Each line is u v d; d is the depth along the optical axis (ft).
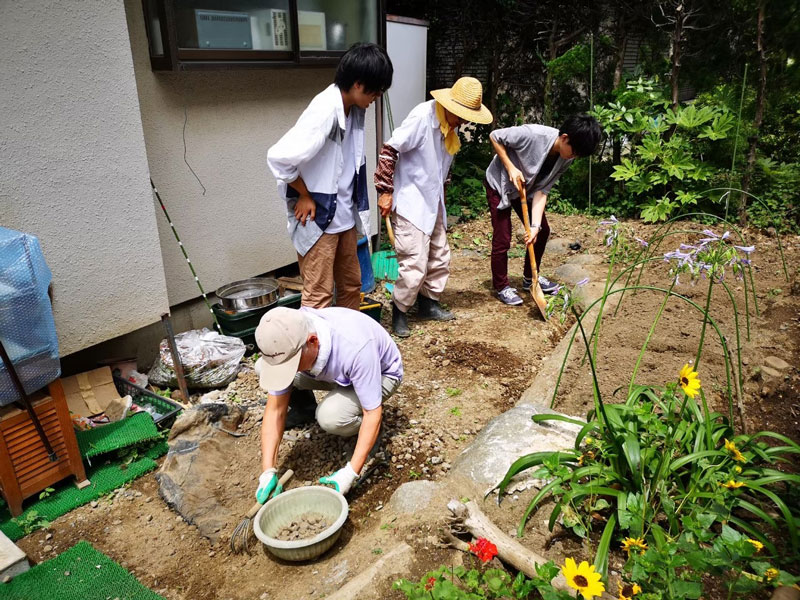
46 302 8.91
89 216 10.18
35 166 9.32
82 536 9.09
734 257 8.00
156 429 10.98
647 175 22.98
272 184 15.79
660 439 8.39
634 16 25.93
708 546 7.23
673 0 23.76
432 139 13.52
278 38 14.70
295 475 10.01
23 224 9.36
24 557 8.24
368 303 14.52
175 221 13.60
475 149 29.14
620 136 23.67
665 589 6.39
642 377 11.84
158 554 8.74
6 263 8.29
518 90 30.27
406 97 22.82
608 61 27.58
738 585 6.37
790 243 19.76
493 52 29.78
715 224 21.89
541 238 16.31
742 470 7.97
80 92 9.66
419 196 13.88
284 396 8.98
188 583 8.21
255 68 13.87
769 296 15.57
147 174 10.92
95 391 11.61
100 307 10.66
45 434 9.37
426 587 6.72
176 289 13.96
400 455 10.38
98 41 9.73
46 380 9.21
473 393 12.35
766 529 7.75
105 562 8.43
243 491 9.79
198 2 12.60
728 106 22.65
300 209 10.80
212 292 14.96
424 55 23.40
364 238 16.16
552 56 28.19
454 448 10.58
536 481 8.62
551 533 7.87
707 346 12.92
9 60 8.75
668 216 23.39
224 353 12.80
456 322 15.76
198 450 10.28
